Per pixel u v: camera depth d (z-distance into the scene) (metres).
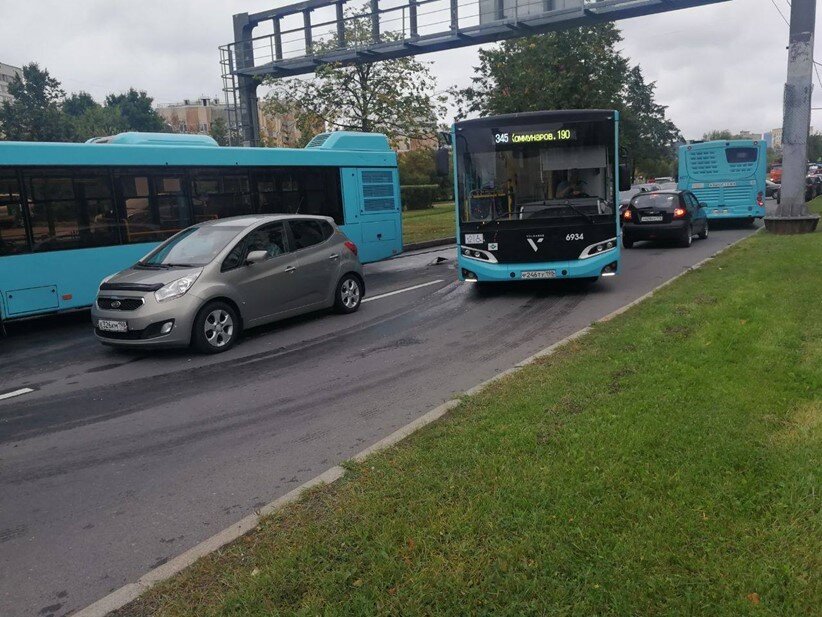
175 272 8.95
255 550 3.70
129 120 79.69
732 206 23.83
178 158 12.77
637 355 6.82
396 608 3.06
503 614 2.96
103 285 9.13
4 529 4.38
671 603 2.95
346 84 23.94
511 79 30.88
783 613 2.88
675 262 15.89
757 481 3.95
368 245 16.38
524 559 3.34
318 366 8.13
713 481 3.96
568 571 3.22
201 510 4.50
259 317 9.67
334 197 15.56
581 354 7.21
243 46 25.59
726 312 8.55
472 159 11.88
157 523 4.35
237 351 9.09
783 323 7.73
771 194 45.38
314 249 10.72
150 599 3.34
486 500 3.91
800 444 4.40
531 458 4.49
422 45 21.28
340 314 11.36
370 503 4.05
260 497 4.64
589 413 5.21
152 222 12.41
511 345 8.65
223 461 5.33
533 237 11.75
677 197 19.03
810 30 17.33
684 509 3.69
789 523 3.52
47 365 8.89
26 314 10.91
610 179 11.62
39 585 3.70
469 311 11.13
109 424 6.39
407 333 9.72
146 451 5.64
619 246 11.78
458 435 5.05
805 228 17.98
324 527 3.83
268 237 10.02
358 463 4.77
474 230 11.92
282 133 27.08
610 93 32.09
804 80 17.62
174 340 8.65
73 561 3.93
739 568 3.16
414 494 4.11
